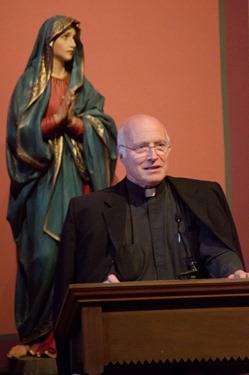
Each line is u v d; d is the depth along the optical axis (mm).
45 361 6188
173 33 7383
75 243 4879
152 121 4969
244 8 7430
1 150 6863
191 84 7316
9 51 7055
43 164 6484
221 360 3670
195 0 7449
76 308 3734
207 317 3691
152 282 3613
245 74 7367
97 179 6602
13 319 6633
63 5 7238
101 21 7289
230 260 4609
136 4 7379
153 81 7277
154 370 4090
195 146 7223
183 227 4867
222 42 7406
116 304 3660
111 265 4684
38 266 6340
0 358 6551
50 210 6438
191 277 4680
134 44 7305
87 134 6625
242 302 3715
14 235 6574
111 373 4000
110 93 7184
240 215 7145
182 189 4945
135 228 4875
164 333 3664
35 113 6512
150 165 4863
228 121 7293
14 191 6586
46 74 6656
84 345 3594
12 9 7133
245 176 7211
